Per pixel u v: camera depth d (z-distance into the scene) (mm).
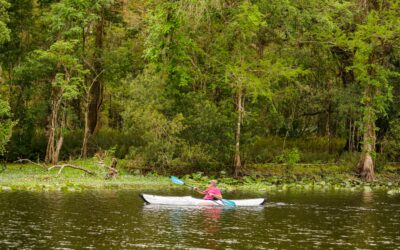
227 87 36844
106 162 35969
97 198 25078
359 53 37688
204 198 24875
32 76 37469
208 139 36031
